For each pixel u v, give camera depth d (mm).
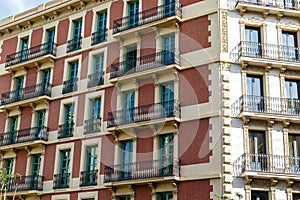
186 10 27578
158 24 27797
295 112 25344
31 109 32375
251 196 23312
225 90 24734
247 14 26766
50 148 30422
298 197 23766
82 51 31469
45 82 32906
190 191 23766
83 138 29062
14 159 31578
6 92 34188
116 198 26234
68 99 30844
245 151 23922
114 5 31109
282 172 23703
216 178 23219
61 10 33625
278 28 26844
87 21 32156
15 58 34500
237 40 26078
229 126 24141
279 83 25781
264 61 25547
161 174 24797
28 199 29766
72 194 28125
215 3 26656
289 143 24875
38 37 34438
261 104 25047
